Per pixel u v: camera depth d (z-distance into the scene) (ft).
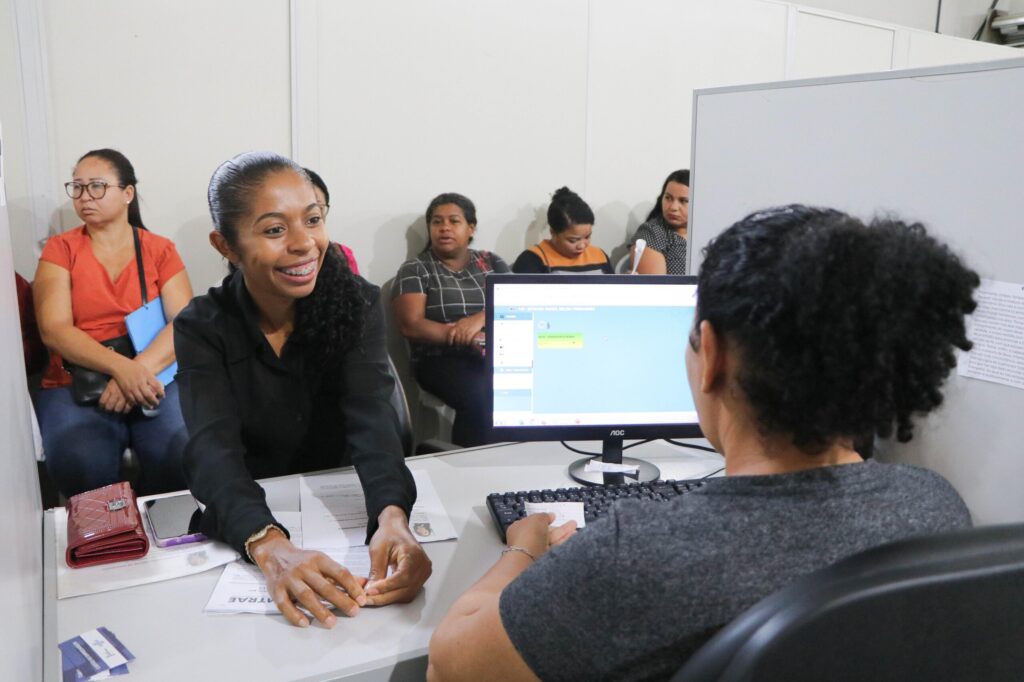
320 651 3.16
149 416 8.14
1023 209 3.66
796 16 14.34
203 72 9.54
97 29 8.89
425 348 10.62
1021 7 18.97
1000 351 3.77
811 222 2.13
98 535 3.84
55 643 3.19
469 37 11.25
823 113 4.58
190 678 2.98
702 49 13.42
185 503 4.49
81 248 8.36
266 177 3.95
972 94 3.83
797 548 2.00
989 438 3.86
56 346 8.09
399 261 11.26
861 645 1.76
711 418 2.36
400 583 3.52
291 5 9.87
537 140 12.11
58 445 7.69
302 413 4.69
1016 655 1.87
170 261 8.82
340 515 4.31
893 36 15.84
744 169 5.13
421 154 11.16
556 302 4.78
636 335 4.85
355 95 10.53
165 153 9.48
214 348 4.42
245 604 3.50
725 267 2.16
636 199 13.34
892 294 1.95
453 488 4.77
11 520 2.44
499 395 4.82
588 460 5.22
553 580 2.17
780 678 1.75
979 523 3.94
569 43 12.09
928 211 4.08
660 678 2.05
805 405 2.02
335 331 4.45
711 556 2.01
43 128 8.71
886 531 2.04
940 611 1.77
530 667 2.20
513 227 12.16
